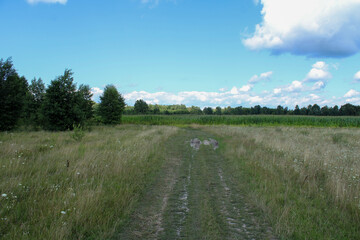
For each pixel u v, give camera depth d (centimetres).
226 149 1188
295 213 436
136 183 615
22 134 1516
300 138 1530
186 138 1745
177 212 457
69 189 488
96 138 1423
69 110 2078
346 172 637
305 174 665
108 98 3297
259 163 827
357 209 440
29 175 558
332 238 356
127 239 355
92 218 392
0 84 1767
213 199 529
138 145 1105
